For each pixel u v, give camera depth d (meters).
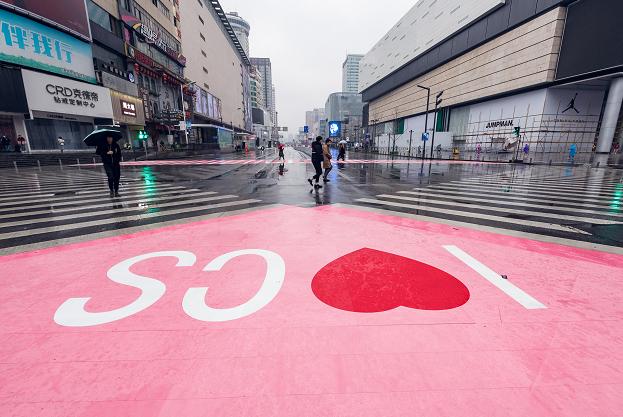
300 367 1.83
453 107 46.25
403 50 60.47
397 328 2.23
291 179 13.37
